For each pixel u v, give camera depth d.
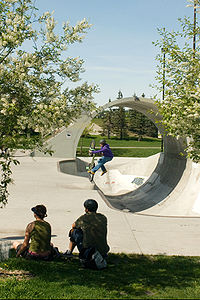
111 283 4.16
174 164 22.45
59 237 6.53
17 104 4.51
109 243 6.28
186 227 7.91
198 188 17.16
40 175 15.35
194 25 6.11
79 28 4.83
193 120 5.27
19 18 4.54
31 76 4.54
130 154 45.81
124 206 19.58
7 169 4.58
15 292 3.73
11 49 4.58
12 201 10.01
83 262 4.70
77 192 11.86
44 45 4.79
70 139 23.50
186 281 4.32
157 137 78.44
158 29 6.22
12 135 4.44
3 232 6.77
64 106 4.60
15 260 4.71
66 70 4.86
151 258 5.43
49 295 3.72
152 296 3.76
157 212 17.17
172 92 5.84
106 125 72.50
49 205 9.66
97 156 33.44
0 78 4.31
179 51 5.89
